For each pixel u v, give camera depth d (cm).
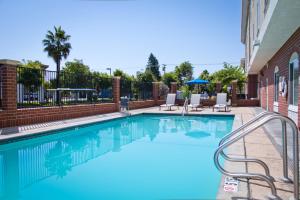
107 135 900
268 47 1039
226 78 2575
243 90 2923
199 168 503
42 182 432
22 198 369
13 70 833
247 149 539
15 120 843
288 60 902
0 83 812
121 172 483
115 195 370
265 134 712
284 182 345
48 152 655
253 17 1528
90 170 498
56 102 1053
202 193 374
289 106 888
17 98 864
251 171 392
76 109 1145
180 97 2134
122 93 1602
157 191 383
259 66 1691
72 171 493
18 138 670
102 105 1345
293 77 855
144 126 1114
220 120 1290
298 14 638
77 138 844
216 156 303
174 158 586
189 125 1142
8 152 648
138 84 1817
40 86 961
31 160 579
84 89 1177
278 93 1144
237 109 1664
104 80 1405
